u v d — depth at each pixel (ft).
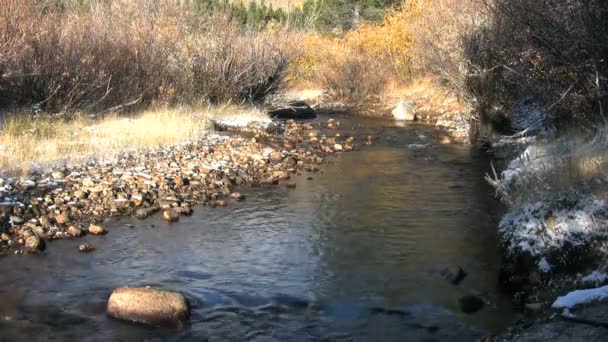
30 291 19.24
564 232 19.39
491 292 19.36
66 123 42.39
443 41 56.18
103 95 47.01
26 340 16.21
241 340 16.46
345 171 37.37
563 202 20.49
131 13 54.65
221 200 29.96
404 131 54.90
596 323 14.94
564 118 30.91
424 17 71.61
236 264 21.83
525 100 47.44
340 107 78.13
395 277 20.62
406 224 26.30
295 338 16.58
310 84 90.38
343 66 86.17
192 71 55.01
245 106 59.06
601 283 17.43
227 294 19.31
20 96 42.37
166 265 21.65
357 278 20.57
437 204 29.35
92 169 32.60
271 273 21.02
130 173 32.48
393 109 70.49
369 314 17.95
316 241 24.26
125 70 49.39
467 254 22.62
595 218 19.15
